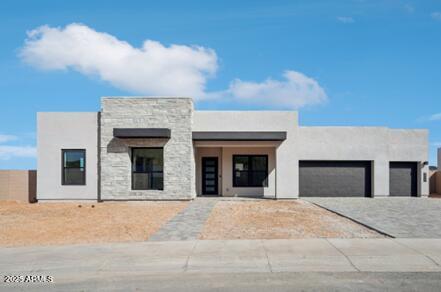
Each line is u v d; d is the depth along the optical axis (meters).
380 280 8.58
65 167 24.98
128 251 11.27
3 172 26.33
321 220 16.45
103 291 8.09
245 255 10.70
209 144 25.47
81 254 11.02
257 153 26.83
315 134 28.84
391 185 29.48
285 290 7.94
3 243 12.64
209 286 8.27
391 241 12.18
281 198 25.16
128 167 24.17
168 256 10.70
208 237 13.11
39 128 24.94
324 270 9.41
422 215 18.12
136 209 20.39
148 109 24.19
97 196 24.62
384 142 28.86
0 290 8.25
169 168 24.02
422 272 9.22
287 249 11.26
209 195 27.23
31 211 19.77
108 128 24.25
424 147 29.58
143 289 8.16
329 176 28.92
